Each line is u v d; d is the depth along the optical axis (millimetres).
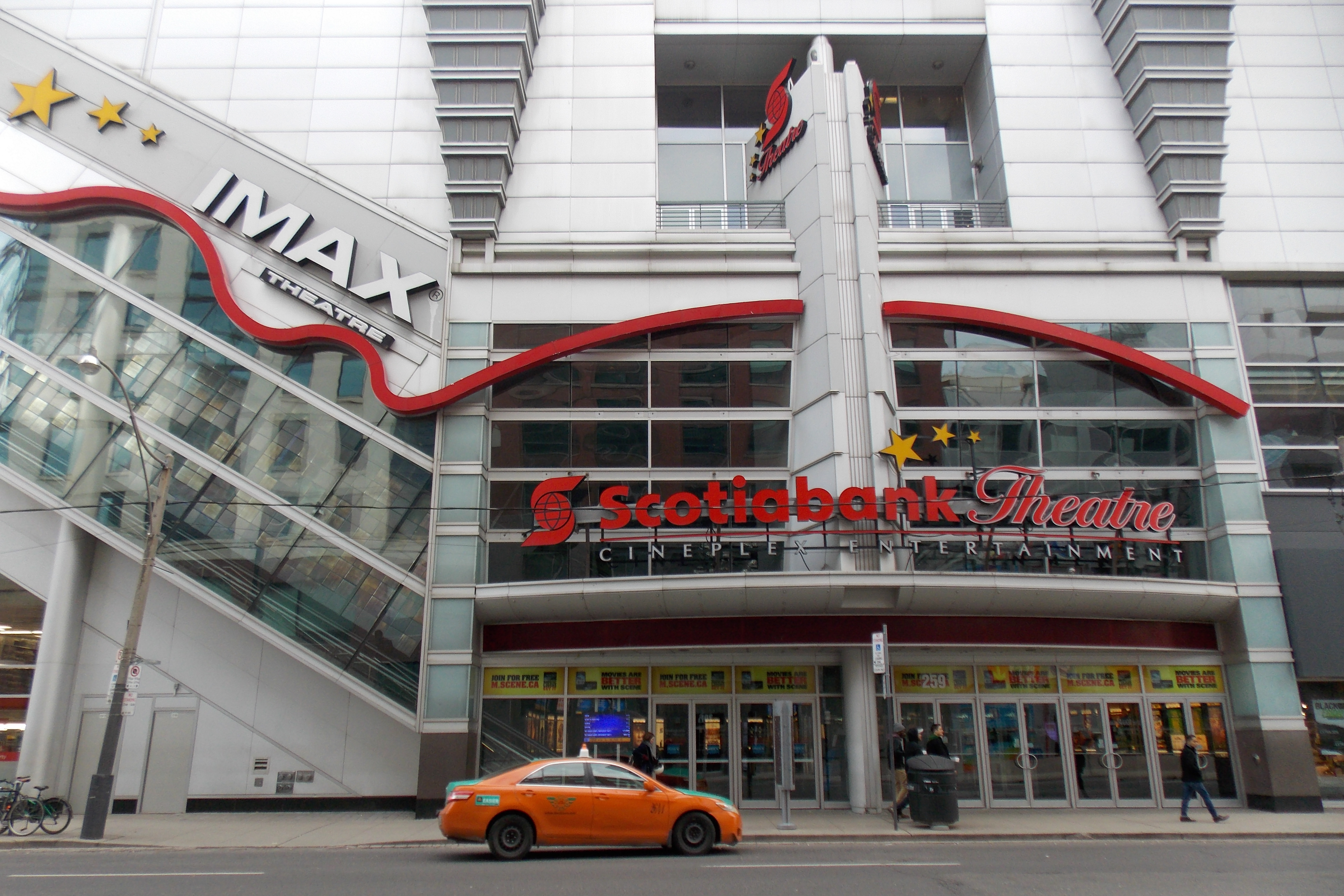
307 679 20375
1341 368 21453
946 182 24828
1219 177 21828
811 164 21672
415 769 19859
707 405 21062
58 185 21594
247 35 22812
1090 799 19250
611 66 23156
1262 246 21938
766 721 19781
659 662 20125
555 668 20125
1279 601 19469
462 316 21109
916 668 19875
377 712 20219
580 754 15172
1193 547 20281
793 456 20656
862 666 19219
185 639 20500
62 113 22078
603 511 20219
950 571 19250
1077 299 21516
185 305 21094
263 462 20219
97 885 10000
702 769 19500
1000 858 12289
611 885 9930
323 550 19766
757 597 18469
